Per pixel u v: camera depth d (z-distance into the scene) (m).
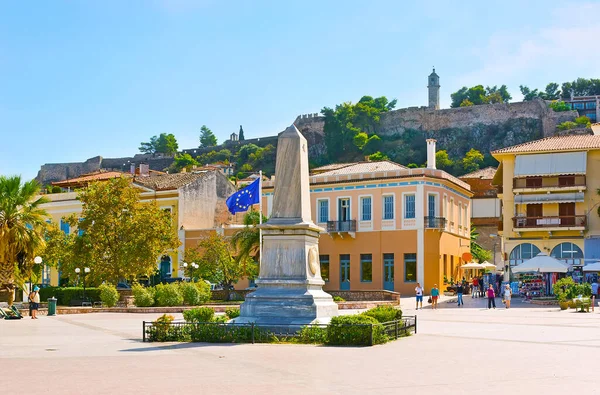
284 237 22.67
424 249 61.56
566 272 51.09
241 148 172.38
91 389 12.95
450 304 49.06
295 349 19.14
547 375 14.77
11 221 41.41
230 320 24.20
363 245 64.06
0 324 30.95
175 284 44.00
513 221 57.59
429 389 13.00
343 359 17.12
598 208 55.88
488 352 18.84
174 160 172.12
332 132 164.50
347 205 65.31
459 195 69.88
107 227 49.66
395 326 22.39
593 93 195.12
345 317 21.00
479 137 152.25
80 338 23.55
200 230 66.19
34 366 16.09
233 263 56.09
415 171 62.41
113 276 48.88
